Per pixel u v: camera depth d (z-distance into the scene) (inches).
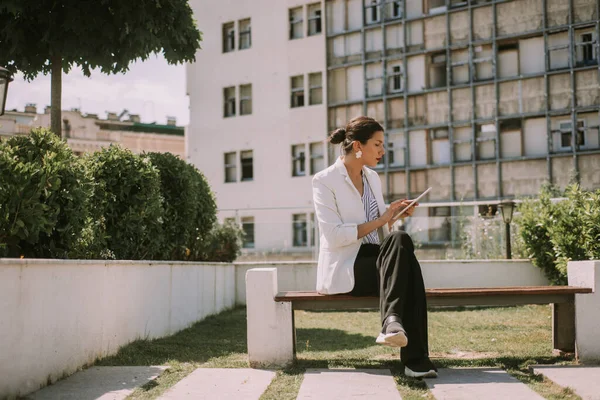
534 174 1074.1
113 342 225.8
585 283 196.2
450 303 190.7
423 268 458.0
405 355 171.9
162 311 283.4
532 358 201.8
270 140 1322.6
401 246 169.9
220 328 321.4
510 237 481.1
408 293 171.6
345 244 182.5
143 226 281.1
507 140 1100.5
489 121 1108.5
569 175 975.6
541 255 426.9
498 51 1113.4
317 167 1274.6
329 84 1266.0
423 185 1161.4
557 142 1066.7
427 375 170.6
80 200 218.8
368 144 189.6
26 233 184.9
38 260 170.2
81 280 198.4
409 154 1179.3
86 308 201.9
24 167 185.8
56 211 205.3
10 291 156.5
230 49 1390.3
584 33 1052.5
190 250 388.2
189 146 1413.6
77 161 229.0
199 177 386.9
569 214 368.5
